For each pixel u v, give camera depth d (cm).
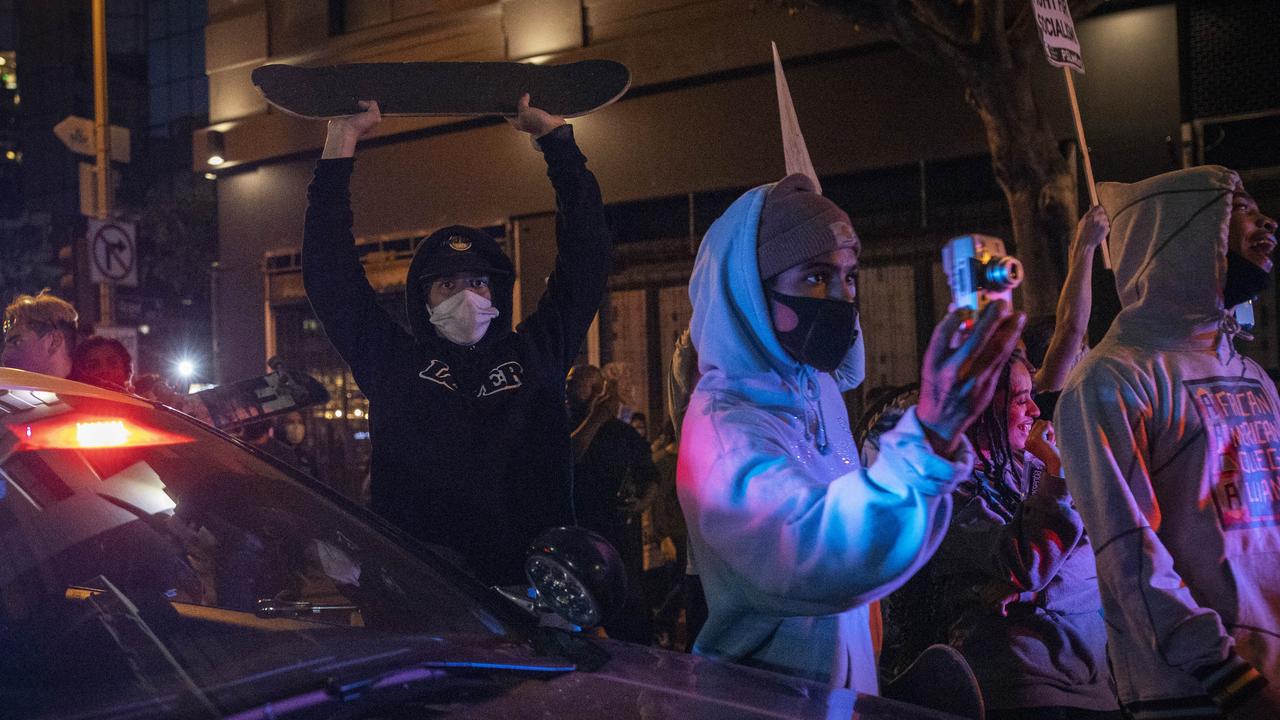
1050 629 283
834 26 991
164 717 166
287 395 418
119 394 248
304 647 196
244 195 1434
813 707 192
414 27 1282
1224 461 250
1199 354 260
